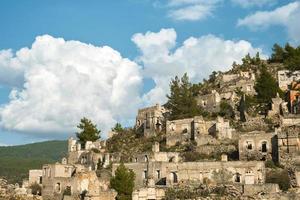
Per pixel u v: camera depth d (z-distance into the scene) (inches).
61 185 5319.9
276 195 4030.5
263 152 4795.8
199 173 4618.6
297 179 4239.7
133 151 6033.5
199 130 5703.7
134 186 4795.8
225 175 4505.4
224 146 5270.7
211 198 4131.4
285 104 6023.6
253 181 4397.1
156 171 4854.8
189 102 6589.6
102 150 6412.4
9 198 5275.6
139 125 6899.6
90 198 4630.9
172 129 5959.6
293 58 7800.2
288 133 4626.0
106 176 5246.1
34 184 5816.9
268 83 6535.4
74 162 6427.2
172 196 4298.7
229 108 6422.2
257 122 5738.2
